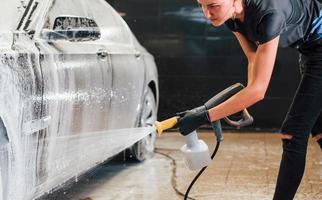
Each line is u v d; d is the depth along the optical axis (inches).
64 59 135.2
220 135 119.0
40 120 119.6
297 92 123.3
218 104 113.7
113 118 170.1
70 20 146.1
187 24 304.0
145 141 221.6
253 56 122.3
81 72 143.7
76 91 139.3
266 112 301.9
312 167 215.5
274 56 106.9
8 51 112.2
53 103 125.8
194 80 307.0
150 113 220.2
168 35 305.9
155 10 305.0
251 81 107.5
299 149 121.3
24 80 114.1
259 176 201.3
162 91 309.1
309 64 122.8
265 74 106.0
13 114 109.2
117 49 183.6
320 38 120.4
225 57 302.8
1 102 105.6
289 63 297.4
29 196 120.6
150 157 230.4
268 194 176.4
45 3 141.7
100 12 186.4
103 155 163.6
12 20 135.2
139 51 209.2
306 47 123.2
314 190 181.0
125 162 222.2
